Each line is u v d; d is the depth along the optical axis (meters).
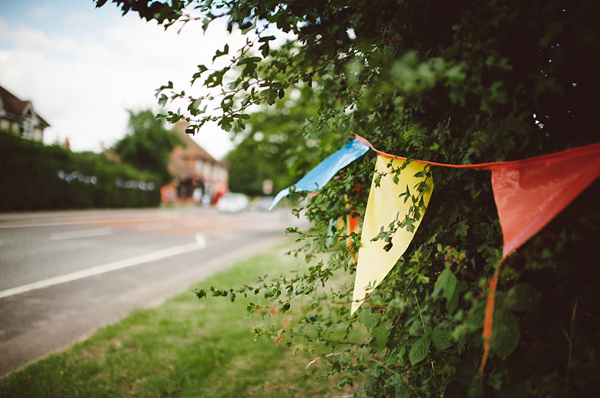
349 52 1.49
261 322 3.93
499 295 1.05
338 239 1.80
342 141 2.22
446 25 1.27
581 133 1.15
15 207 16.48
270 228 18.39
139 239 11.62
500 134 1.01
